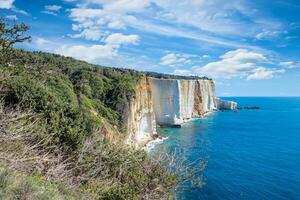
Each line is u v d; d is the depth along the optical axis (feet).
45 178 30.71
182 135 248.93
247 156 174.70
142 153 42.47
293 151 195.11
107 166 40.16
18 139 33.24
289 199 108.27
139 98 228.22
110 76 225.35
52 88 125.59
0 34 54.13
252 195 110.63
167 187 36.99
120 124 182.91
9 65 58.29
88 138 45.27
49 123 45.16
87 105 151.94
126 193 33.22
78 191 32.71
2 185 20.93
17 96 48.91
